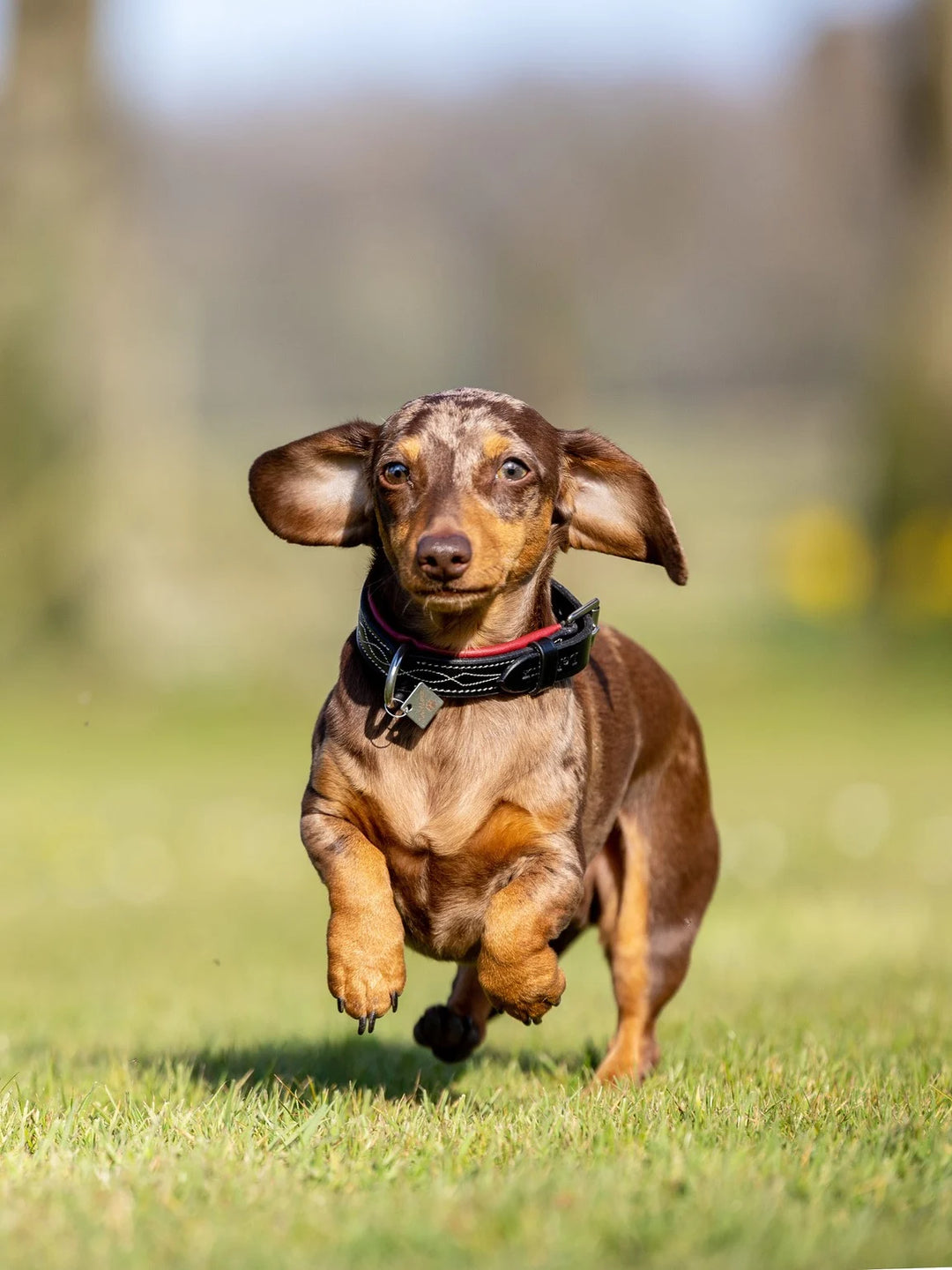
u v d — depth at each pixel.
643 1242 3.73
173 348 28.36
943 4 27.42
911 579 28.02
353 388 40.09
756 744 22.47
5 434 25.89
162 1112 5.11
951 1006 7.78
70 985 9.50
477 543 5.15
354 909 5.11
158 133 29.94
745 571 35.34
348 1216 3.96
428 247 38.84
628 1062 6.39
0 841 15.38
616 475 5.78
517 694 5.37
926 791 17.83
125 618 26.78
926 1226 3.95
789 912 11.38
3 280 25.91
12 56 26.16
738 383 47.56
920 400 27.97
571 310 37.84
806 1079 5.73
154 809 17.41
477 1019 6.49
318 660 28.06
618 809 6.33
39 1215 3.97
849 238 39.00
